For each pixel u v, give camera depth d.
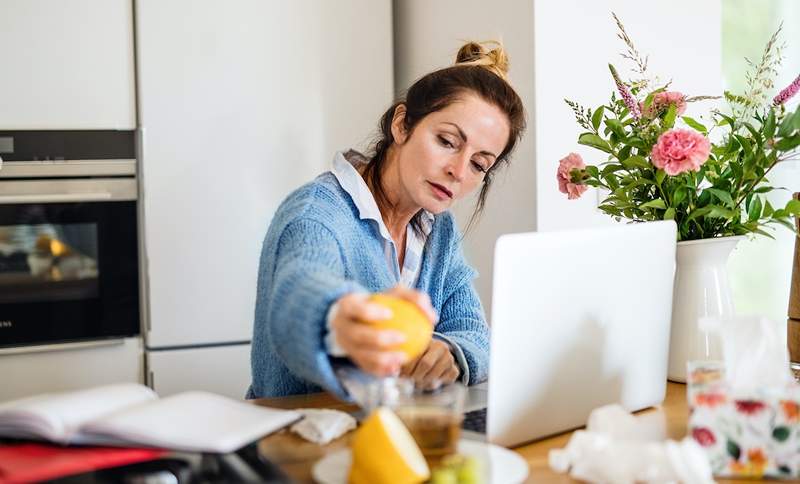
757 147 1.43
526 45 2.36
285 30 2.63
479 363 1.49
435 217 1.79
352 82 2.72
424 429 0.94
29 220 2.46
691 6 2.66
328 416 1.12
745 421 0.98
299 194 1.54
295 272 1.17
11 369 2.46
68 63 2.46
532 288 1.06
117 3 2.49
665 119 1.49
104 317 2.54
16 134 2.43
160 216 2.54
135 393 1.08
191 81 2.54
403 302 1.02
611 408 1.07
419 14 2.77
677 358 1.45
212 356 2.58
